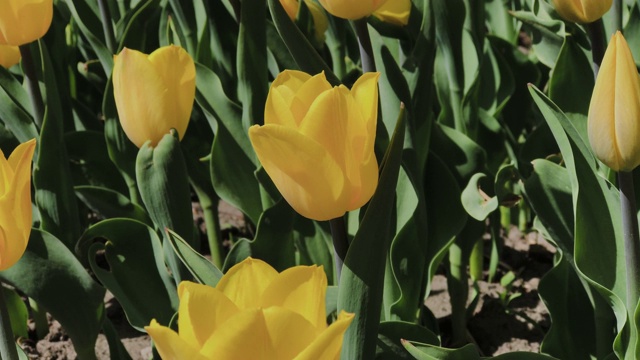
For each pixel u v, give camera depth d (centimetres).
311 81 71
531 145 105
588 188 84
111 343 96
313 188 69
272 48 100
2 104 100
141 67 82
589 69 93
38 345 110
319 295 65
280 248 93
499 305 110
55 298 89
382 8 96
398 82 90
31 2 89
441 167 95
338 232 75
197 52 108
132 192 107
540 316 110
